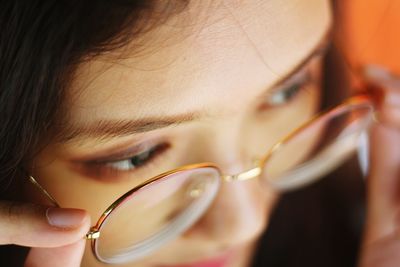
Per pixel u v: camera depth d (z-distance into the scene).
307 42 0.27
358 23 0.40
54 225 0.26
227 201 0.31
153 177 0.28
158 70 0.25
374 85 0.34
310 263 0.42
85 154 0.27
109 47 0.24
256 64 0.26
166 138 0.27
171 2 0.24
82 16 0.24
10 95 0.25
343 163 0.39
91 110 0.25
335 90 0.34
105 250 0.29
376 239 0.37
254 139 0.31
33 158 0.27
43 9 0.24
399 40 0.41
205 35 0.25
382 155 0.36
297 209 0.41
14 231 0.26
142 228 0.30
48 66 0.24
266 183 0.33
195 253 0.34
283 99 0.31
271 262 0.43
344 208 0.41
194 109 0.26
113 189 0.28
